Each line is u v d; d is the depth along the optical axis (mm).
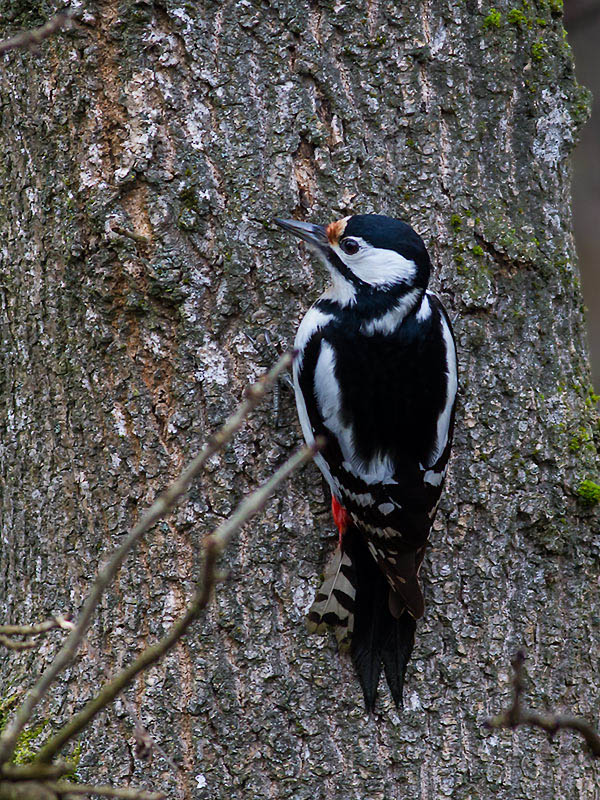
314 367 7668
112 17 7594
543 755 7809
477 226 7941
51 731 7641
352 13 7789
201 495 7641
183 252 7621
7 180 8180
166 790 7449
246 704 7512
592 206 17172
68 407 7961
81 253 7762
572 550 8016
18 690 7922
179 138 7621
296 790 7465
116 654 7684
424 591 7766
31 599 8195
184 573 7629
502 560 7867
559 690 7934
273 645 7582
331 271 7797
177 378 7660
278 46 7715
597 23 16828
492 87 7996
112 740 7535
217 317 7680
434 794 7582
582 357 8383
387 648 7652
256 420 7703
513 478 7891
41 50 7766
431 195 7910
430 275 7895
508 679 7797
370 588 7816
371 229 7605
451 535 7832
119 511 7785
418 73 7875
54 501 8055
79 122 7711
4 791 5215
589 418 8250
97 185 7648
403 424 7562
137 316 7688
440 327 7727
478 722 7695
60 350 7969
